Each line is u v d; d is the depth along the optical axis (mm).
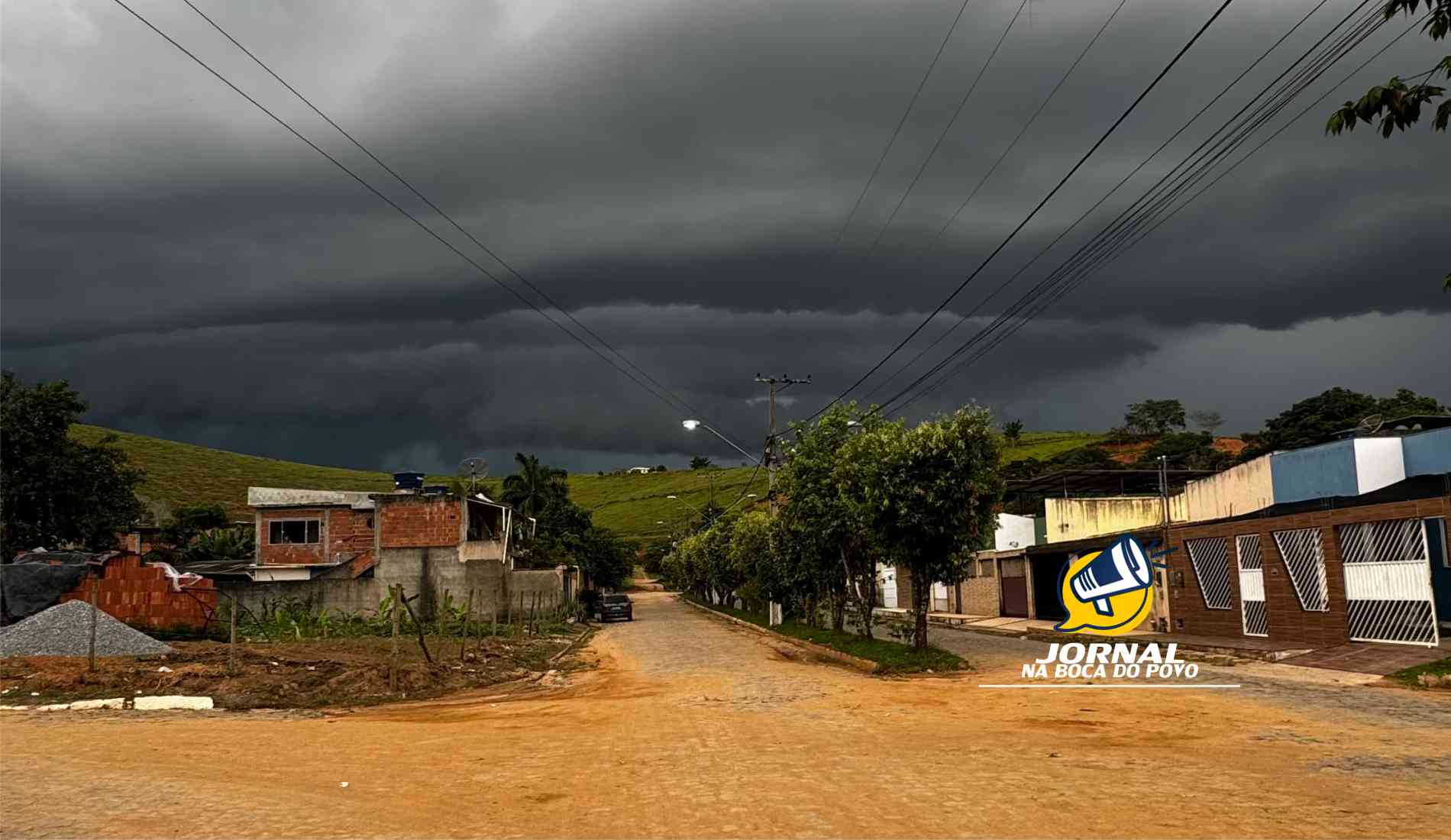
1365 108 6945
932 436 22922
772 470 40531
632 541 155000
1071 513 41594
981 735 12047
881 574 61844
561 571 55219
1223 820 7277
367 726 14211
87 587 27844
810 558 32625
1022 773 9281
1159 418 122375
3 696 16859
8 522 36219
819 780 9188
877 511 23438
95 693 17219
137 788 9289
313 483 141750
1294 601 23250
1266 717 12984
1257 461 27422
